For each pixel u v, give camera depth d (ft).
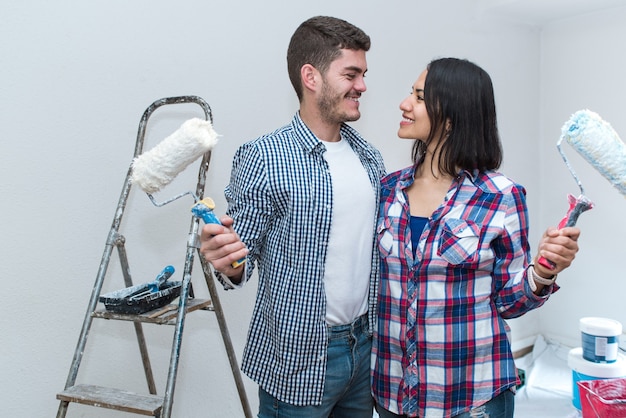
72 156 5.45
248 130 6.52
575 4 8.43
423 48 8.11
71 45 5.34
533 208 9.86
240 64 6.39
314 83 4.31
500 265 4.06
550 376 8.78
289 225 4.11
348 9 7.24
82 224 5.57
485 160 4.09
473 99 4.01
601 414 6.07
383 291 4.35
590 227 9.23
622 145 3.22
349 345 4.37
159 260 6.11
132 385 6.04
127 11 5.62
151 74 5.81
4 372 5.24
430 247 4.04
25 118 5.17
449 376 4.00
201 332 6.47
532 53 9.62
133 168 3.64
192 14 6.01
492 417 4.02
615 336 7.40
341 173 4.36
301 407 4.20
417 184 4.38
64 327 5.54
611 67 8.74
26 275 5.30
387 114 7.81
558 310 9.75
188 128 3.40
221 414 6.71
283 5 6.66
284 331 4.12
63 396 4.39
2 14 4.99
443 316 4.00
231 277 3.87
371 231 4.47
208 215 3.45
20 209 5.22
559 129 9.57
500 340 4.08
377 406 4.54
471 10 8.64
